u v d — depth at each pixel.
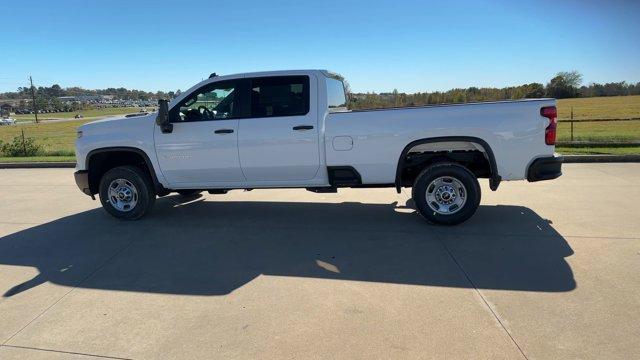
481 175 5.94
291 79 5.84
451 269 4.32
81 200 8.13
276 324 3.38
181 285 4.16
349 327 3.30
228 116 6.01
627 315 3.32
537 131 5.27
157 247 5.27
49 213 7.15
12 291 4.13
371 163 5.64
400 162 5.57
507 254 4.66
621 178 8.46
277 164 5.91
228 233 5.75
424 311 3.50
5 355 3.08
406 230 5.61
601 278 3.98
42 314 3.66
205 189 6.36
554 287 3.84
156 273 4.47
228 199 7.77
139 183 6.31
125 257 4.96
